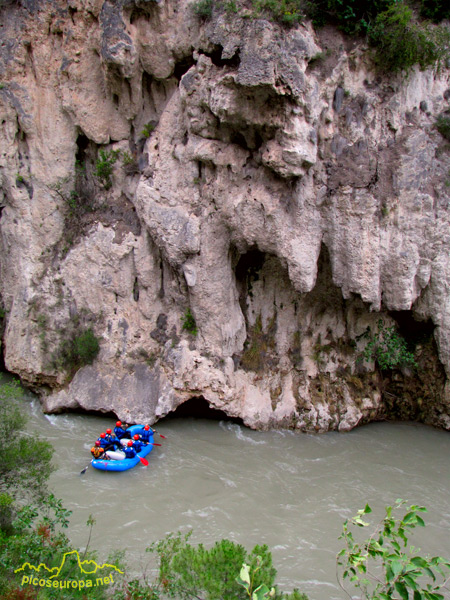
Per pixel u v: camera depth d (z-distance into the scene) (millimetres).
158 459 11523
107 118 13977
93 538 8688
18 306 14172
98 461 10852
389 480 11094
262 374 13789
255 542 8852
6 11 13695
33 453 8375
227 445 12320
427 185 12203
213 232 12836
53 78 13938
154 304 13648
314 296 13867
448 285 12586
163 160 13023
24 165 14422
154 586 6770
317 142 11984
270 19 10547
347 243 12211
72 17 13398
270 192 11984
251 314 14125
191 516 9523
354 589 7812
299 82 10703
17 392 9461
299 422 13234
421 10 12422
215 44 11141
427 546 8969
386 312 13734
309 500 10227
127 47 12500
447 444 12852
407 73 12141
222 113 11367
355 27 11820
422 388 13820
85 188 14711
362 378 14000
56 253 14430
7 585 5863
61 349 13750
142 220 13359
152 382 13102
